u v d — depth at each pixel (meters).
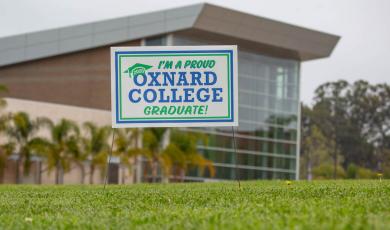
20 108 66.25
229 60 16.97
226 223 8.91
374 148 108.06
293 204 11.25
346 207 10.42
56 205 13.22
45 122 59.91
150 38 73.12
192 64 16.97
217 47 16.97
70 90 76.81
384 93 108.81
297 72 80.44
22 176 61.75
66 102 76.88
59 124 60.44
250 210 10.52
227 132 75.69
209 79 16.95
